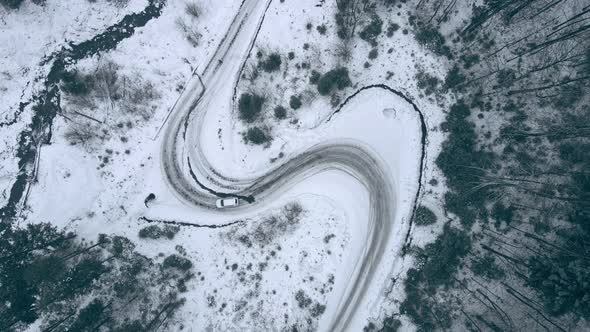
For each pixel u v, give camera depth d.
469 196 57.19
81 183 63.38
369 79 61.91
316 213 59.50
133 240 61.78
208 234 61.16
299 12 63.66
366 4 62.72
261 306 58.31
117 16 67.31
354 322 56.78
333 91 61.66
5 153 65.12
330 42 62.50
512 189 57.12
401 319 56.00
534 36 59.69
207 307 59.22
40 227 62.41
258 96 62.38
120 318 58.78
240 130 63.06
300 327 57.03
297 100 61.50
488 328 54.16
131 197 63.19
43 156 64.19
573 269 52.44
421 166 59.47
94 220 62.66
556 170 56.81
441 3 61.75
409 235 57.88
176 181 63.25
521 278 54.97
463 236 56.75
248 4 65.88
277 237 59.78
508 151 58.16
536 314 54.03
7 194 63.94
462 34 61.09
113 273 60.41
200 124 64.25
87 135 64.12
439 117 59.84
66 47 67.06
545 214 56.16
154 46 66.19
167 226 61.75
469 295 55.66
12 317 58.91
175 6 66.56
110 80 65.19
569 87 58.09
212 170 62.84
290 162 61.53
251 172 62.00
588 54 57.75
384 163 59.94
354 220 58.78
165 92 65.00
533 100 58.81
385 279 57.19
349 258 58.00
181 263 60.16
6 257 60.69
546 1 59.88
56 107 65.56
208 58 65.31
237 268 59.88
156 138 64.44
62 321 58.28
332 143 61.25
